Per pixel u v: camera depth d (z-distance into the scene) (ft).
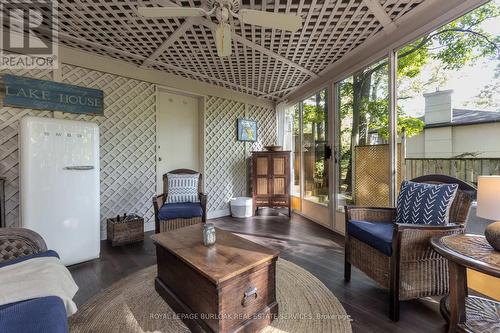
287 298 5.98
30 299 3.27
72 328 4.94
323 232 11.28
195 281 4.83
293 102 15.42
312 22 7.56
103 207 10.38
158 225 9.29
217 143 14.42
